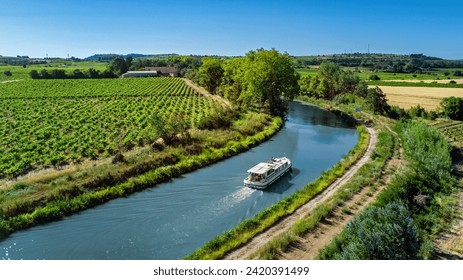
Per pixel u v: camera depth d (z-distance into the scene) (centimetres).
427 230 3070
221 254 2767
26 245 3088
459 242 2875
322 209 3416
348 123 8556
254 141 6438
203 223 3459
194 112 8738
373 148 5956
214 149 5650
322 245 2883
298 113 9925
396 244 2398
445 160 4678
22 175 4666
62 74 18588
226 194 4144
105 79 17925
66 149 5697
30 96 11612
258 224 3259
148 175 4431
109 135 6425
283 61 8938
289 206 3653
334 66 12550
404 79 18812
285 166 4884
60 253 2969
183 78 19525
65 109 9244
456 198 3781
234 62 11588
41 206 3594
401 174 4244
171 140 5628
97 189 4009
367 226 2584
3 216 3344
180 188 4297
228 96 10400
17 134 6575
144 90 13338
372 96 9269
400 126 6956
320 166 5309
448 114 8838
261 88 8856
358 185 4056
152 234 3259
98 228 3362
